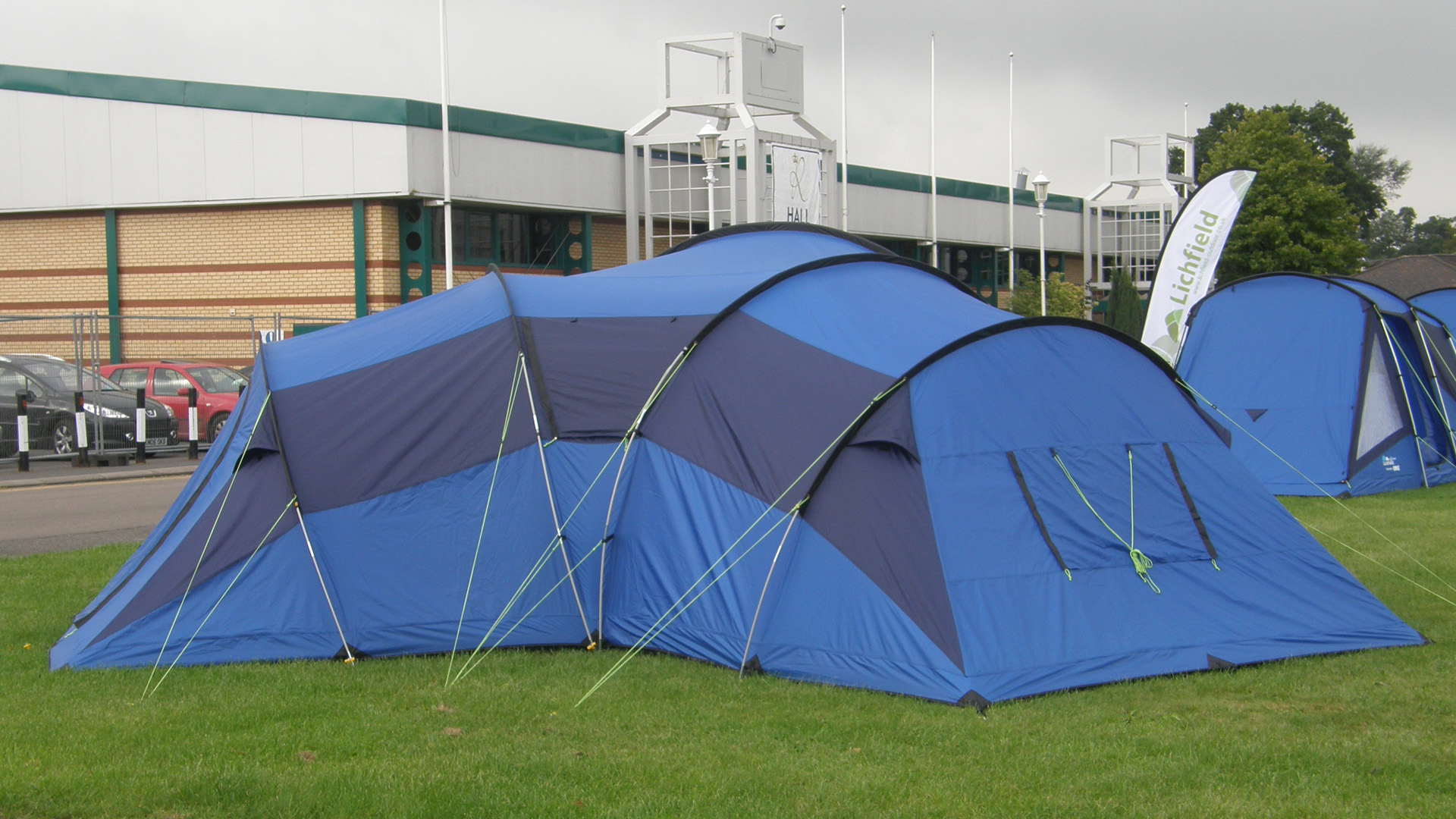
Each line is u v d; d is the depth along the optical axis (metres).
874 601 6.79
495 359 8.20
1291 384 14.79
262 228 24.31
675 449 7.78
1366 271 38.47
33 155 25.52
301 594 7.52
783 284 8.39
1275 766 5.42
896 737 5.82
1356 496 13.95
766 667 7.02
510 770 5.36
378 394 8.12
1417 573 9.70
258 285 24.41
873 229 33.75
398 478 7.81
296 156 23.66
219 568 7.54
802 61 26.67
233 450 8.16
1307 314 15.03
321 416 8.02
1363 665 7.04
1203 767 5.41
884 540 6.89
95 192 25.17
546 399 8.02
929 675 6.48
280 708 6.33
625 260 27.69
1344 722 6.08
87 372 20.81
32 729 5.93
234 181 24.12
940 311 8.12
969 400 7.30
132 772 5.29
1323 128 64.25
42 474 17.61
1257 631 7.25
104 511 13.74
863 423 7.16
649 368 8.04
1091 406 7.68
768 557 7.15
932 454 7.06
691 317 8.23
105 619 7.58
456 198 23.66
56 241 25.84
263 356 8.60
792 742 5.80
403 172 22.95
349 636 7.43
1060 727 5.95
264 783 5.14
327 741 5.79
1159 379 8.15
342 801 4.97
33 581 9.51
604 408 7.98
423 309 9.10
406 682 6.91
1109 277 44.25
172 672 7.10
